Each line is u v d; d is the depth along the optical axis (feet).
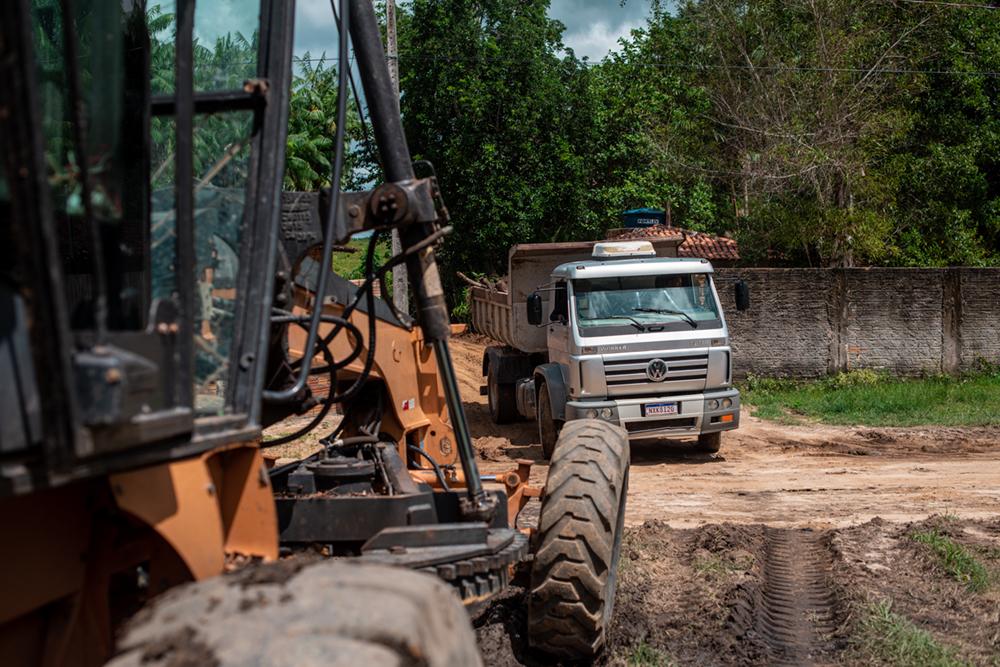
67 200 7.21
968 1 95.50
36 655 7.81
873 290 67.21
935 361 67.67
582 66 113.29
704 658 17.42
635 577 21.80
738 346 67.21
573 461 16.21
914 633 17.75
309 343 10.73
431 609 6.79
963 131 93.15
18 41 5.56
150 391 6.99
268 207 9.84
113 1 6.95
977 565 22.47
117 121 6.91
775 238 85.92
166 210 8.90
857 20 90.63
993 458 42.65
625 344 40.37
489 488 16.60
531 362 52.13
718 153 111.04
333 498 13.73
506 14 109.29
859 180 82.48
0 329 5.98
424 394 20.59
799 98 88.17
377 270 13.08
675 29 123.95
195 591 6.61
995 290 67.36
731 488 36.01
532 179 106.11
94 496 7.98
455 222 103.86
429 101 104.27
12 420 5.96
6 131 5.58
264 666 5.58
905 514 30.86
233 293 9.61
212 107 9.91
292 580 6.73
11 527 7.23
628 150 115.44
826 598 21.12
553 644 15.74
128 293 7.72
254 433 9.10
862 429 50.70
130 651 5.95
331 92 24.52
